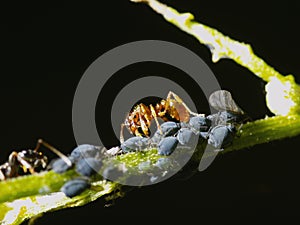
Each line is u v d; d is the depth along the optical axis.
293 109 0.06
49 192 0.06
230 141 0.06
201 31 0.07
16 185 0.06
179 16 0.07
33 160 0.07
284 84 0.07
